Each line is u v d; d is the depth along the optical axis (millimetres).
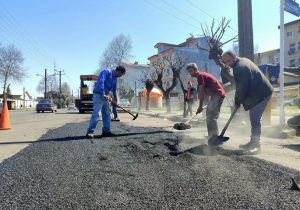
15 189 3918
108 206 3314
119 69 8711
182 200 3449
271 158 5559
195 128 10500
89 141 7656
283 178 4160
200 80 7078
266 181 4043
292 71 11859
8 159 5707
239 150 6035
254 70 6145
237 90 6180
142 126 11836
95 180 4227
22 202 3482
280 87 9688
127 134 8992
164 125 12414
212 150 6062
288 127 9008
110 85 8711
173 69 26828
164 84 60344
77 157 5691
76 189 3865
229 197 3496
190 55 51500
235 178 4172
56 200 3512
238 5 11281
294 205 3256
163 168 4777
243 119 10422
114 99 8984
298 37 56219
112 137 8406
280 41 9906
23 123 16516
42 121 17828
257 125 6191
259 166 4770
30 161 5461
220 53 13719
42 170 4812
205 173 4426
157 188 3850
